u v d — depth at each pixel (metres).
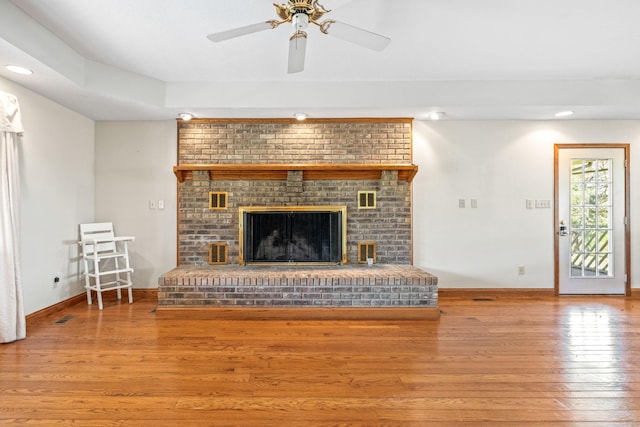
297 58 2.25
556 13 2.46
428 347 2.73
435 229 4.33
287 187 4.23
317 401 1.97
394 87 3.78
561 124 4.32
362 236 4.27
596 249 4.31
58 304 3.64
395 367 2.38
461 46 2.96
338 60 3.24
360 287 3.50
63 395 2.01
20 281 2.89
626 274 4.32
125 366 2.38
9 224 2.82
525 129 4.33
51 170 3.55
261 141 4.25
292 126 4.25
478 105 3.78
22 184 3.20
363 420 1.80
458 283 4.34
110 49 3.02
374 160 4.26
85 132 4.08
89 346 2.73
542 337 2.94
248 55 3.13
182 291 3.50
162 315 3.46
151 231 4.27
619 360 2.49
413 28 2.66
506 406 1.92
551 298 4.22
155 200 4.27
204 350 2.66
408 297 3.50
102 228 4.10
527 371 2.33
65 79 2.98
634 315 3.53
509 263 4.32
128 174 4.27
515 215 4.34
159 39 2.84
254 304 3.51
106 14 2.47
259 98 3.79
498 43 2.91
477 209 4.34
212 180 4.25
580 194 4.31
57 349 2.67
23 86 3.16
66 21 2.57
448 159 4.33
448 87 3.77
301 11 2.04
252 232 4.16
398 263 4.27
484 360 2.49
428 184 4.32
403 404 1.94
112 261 4.23
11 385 2.12
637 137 4.32
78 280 3.97
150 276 4.27
